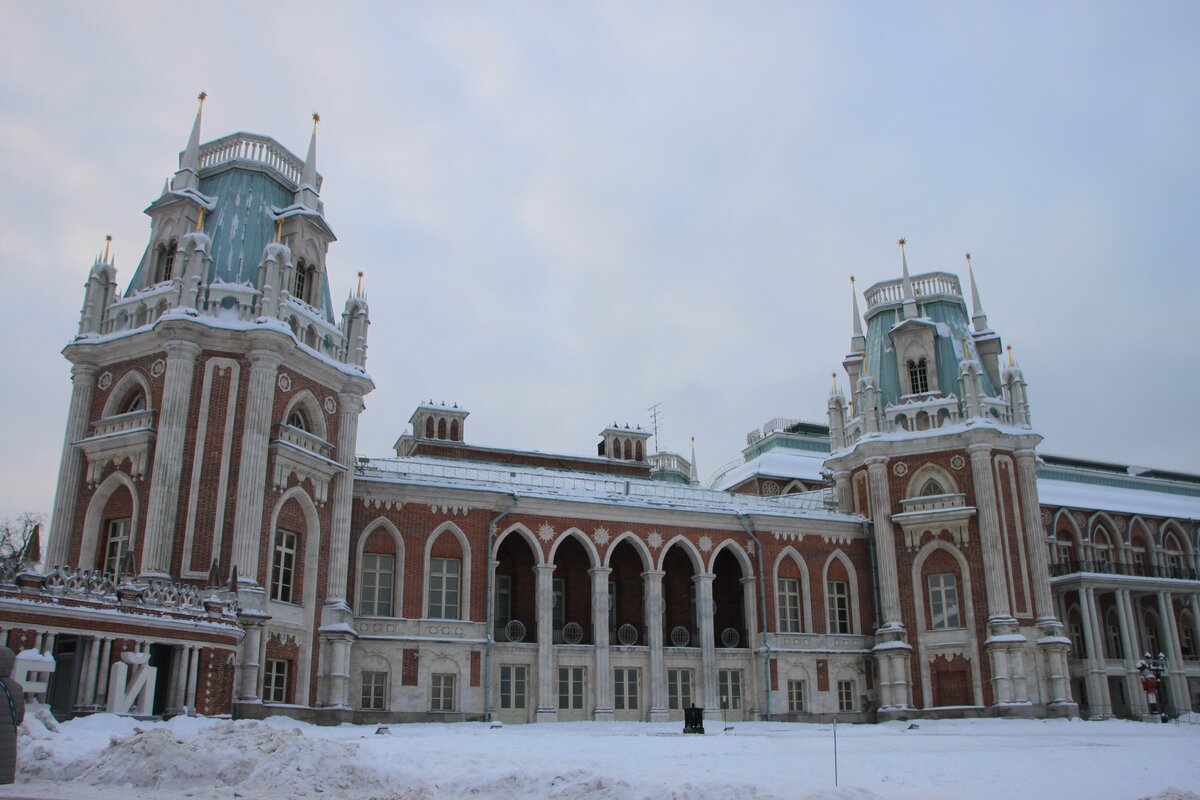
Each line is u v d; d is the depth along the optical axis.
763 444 72.62
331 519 38.78
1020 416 51.81
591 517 47.12
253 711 31.30
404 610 42.06
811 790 13.30
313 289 41.00
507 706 43.53
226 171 40.91
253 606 32.50
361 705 40.19
